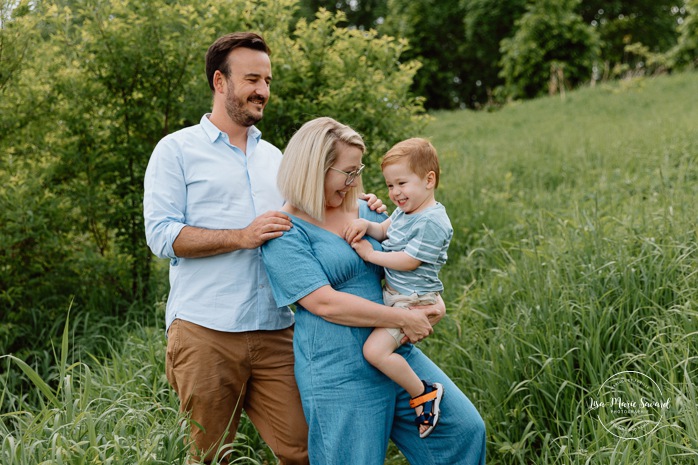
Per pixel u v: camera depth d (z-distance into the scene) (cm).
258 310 263
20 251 493
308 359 239
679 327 312
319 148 235
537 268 394
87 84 495
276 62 502
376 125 525
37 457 229
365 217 265
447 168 860
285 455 274
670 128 864
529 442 315
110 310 507
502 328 352
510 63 2141
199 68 491
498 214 627
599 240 397
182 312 262
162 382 347
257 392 276
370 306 233
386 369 236
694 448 242
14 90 494
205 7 486
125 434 253
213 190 264
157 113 514
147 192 263
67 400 246
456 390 253
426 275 247
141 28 486
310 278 233
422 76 2531
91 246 531
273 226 238
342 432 232
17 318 473
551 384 320
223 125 270
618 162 745
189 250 251
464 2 2498
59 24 489
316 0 2788
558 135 1055
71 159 503
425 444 250
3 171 497
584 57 2066
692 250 363
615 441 270
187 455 246
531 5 2283
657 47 2617
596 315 336
